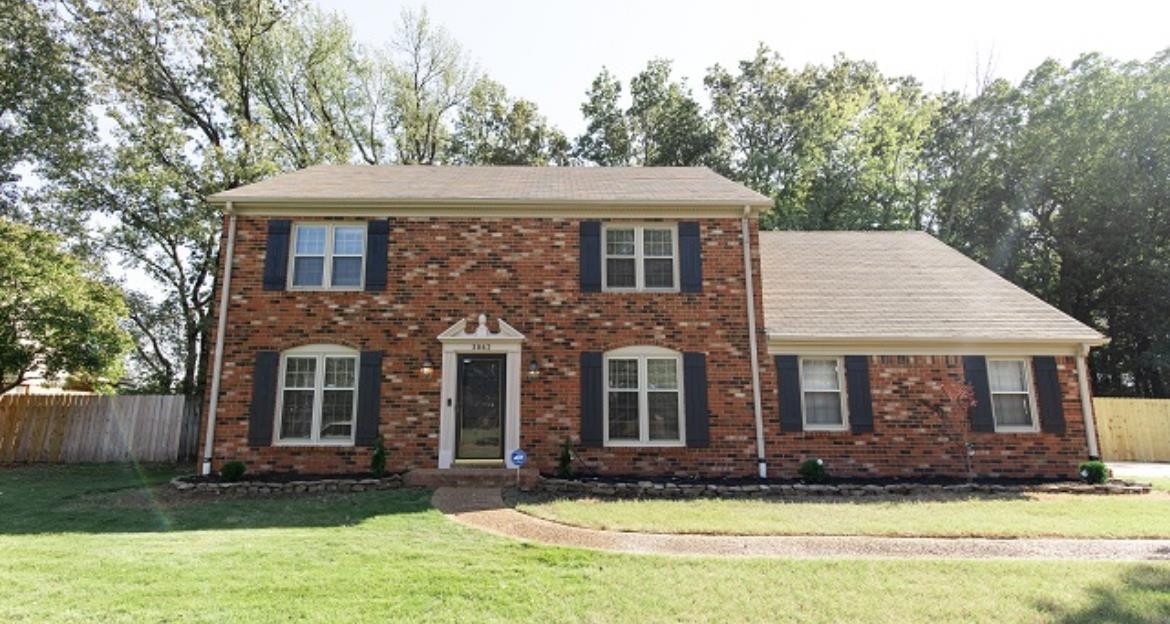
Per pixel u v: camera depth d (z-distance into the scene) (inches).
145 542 284.7
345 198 516.4
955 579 236.7
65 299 580.4
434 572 238.1
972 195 1200.2
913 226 1186.6
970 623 195.2
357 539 291.4
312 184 561.3
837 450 500.1
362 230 528.4
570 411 497.4
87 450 656.4
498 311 512.4
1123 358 1119.0
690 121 1259.2
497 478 454.3
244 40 919.7
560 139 1374.3
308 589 216.4
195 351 905.5
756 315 519.2
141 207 831.7
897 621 196.4
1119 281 1075.9
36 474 548.4
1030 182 1159.0
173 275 892.0
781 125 1243.8
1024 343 520.1
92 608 196.4
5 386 598.2
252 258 512.7
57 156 811.4
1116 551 283.3
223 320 499.8
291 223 523.2
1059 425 510.0
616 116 1364.4
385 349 502.6
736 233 534.3
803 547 287.9
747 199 528.4
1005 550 284.2
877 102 1240.8
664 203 526.6
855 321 529.0
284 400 495.2
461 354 509.0
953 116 1233.4
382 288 511.8
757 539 301.1
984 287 586.6
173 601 203.2
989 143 1191.6
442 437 489.7
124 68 842.2
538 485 443.2
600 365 505.4
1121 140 1045.8
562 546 285.7
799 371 512.1
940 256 649.6
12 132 797.9
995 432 508.7
